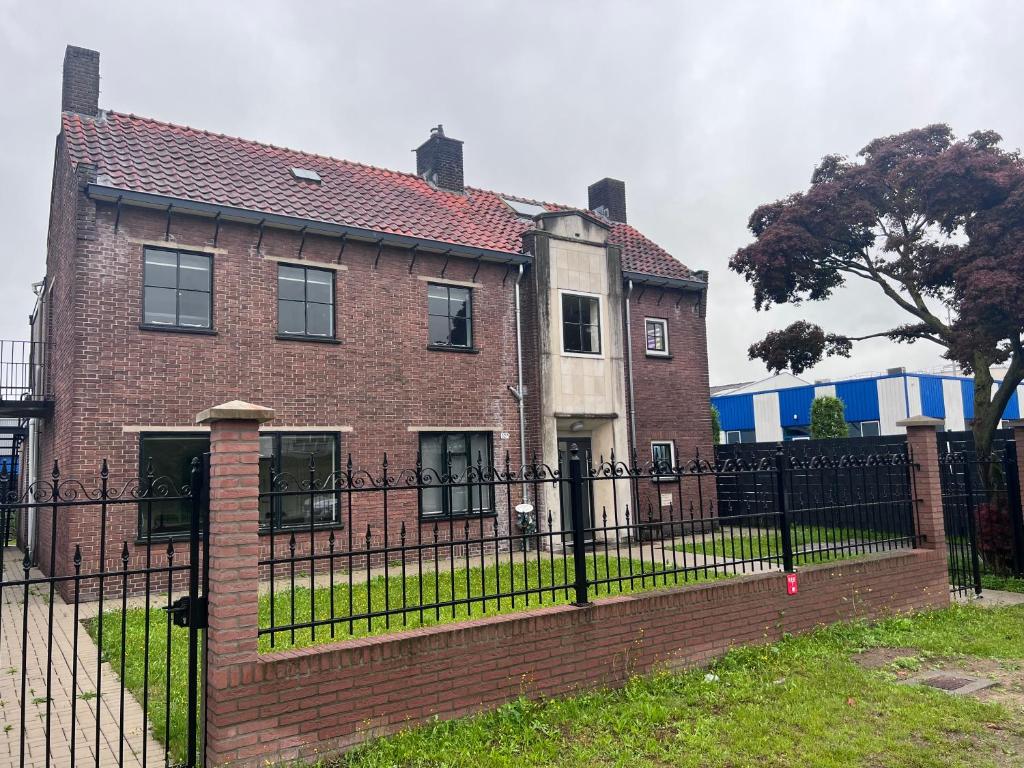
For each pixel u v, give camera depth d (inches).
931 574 338.0
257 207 474.9
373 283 517.0
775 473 297.0
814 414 928.3
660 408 660.7
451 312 559.8
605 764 176.2
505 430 567.8
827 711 207.8
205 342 446.3
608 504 604.7
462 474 544.4
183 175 475.8
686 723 200.8
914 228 530.3
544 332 582.2
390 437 511.2
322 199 531.5
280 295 482.0
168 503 419.2
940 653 269.4
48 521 500.4
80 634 307.3
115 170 443.2
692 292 695.7
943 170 475.5
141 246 432.1
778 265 549.3
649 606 239.5
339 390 493.4
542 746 185.0
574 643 221.6
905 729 195.9
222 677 165.6
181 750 182.7
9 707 219.6
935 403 1135.6
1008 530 429.4
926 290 530.3
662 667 239.0
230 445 174.1
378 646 186.5
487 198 687.7
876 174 522.9
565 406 585.3
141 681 234.4
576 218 616.4
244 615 170.7
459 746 182.5
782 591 278.5
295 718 173.6
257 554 175.0
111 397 412.2
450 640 198.5
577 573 230.2
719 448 771.4
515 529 553.3
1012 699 222.2
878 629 295.1
